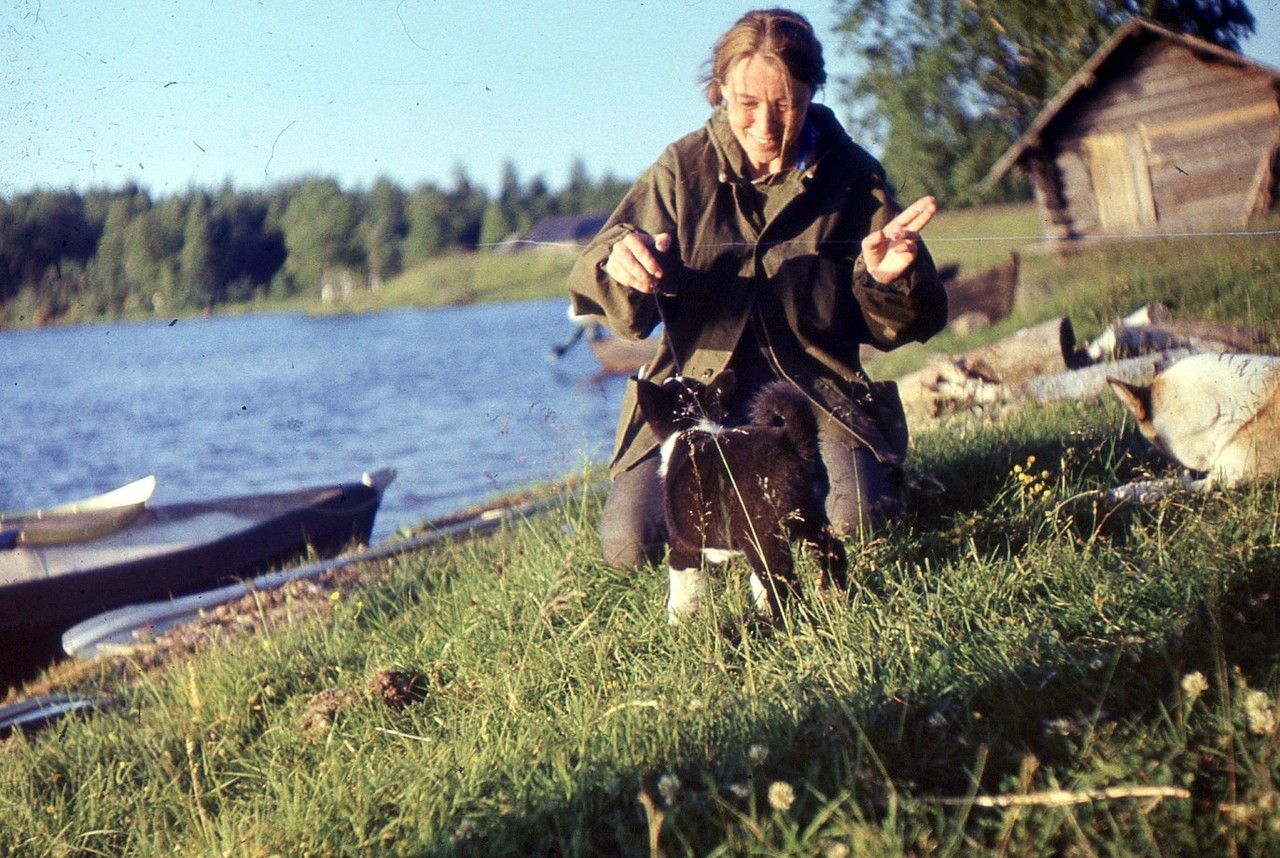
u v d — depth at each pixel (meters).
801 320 4.29
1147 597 3.32
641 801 2.53
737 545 3.55
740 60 4.04
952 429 6.29
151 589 7.30
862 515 4.12
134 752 4.09
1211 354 4.57
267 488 13.14
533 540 5.21
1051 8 20.70
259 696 4.31
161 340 33.62
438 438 15.75
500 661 3.89
